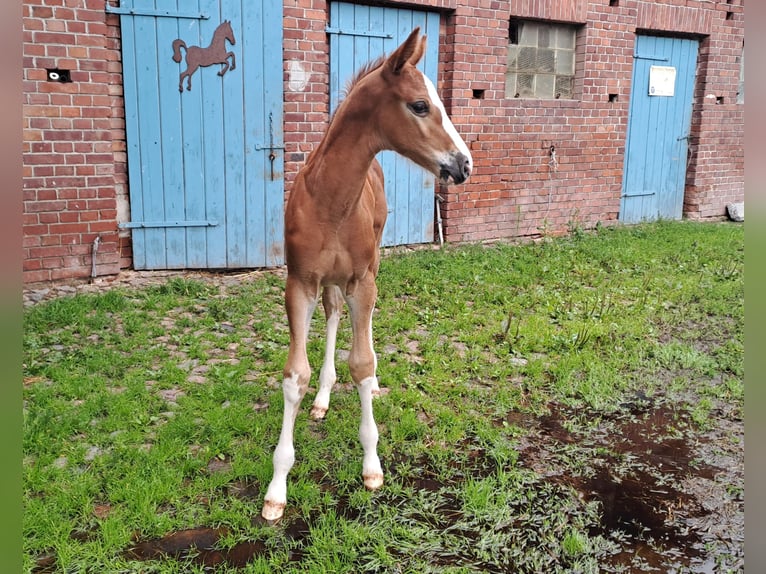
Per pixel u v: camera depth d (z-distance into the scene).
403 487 2.95
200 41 5.82
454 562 2.48
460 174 2.50
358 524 2.64
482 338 4.71
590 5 7.92
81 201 5.59
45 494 2.75
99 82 5.51
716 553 2.57
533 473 3.08
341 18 6.50
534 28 7.82
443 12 7.05
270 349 4.39
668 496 2.96
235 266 6.38
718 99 9.59
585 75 8.12
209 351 4.41
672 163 9.48
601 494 2.96
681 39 9.02
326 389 3.56
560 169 8.25
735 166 9.99
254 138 6.18
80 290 5.54
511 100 7.63
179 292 5.58
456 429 3.41
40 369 3.91
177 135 5.93
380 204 3.44
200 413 3.48
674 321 5.30
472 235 7.75
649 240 8.09
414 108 2.49
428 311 5.24
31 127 5.29
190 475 2.96
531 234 8.24
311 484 2.87
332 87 6.59
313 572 2.35
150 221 6.00
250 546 2.53
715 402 3.94
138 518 2.62
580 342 4.71
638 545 2.61
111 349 4.29
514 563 2.48
